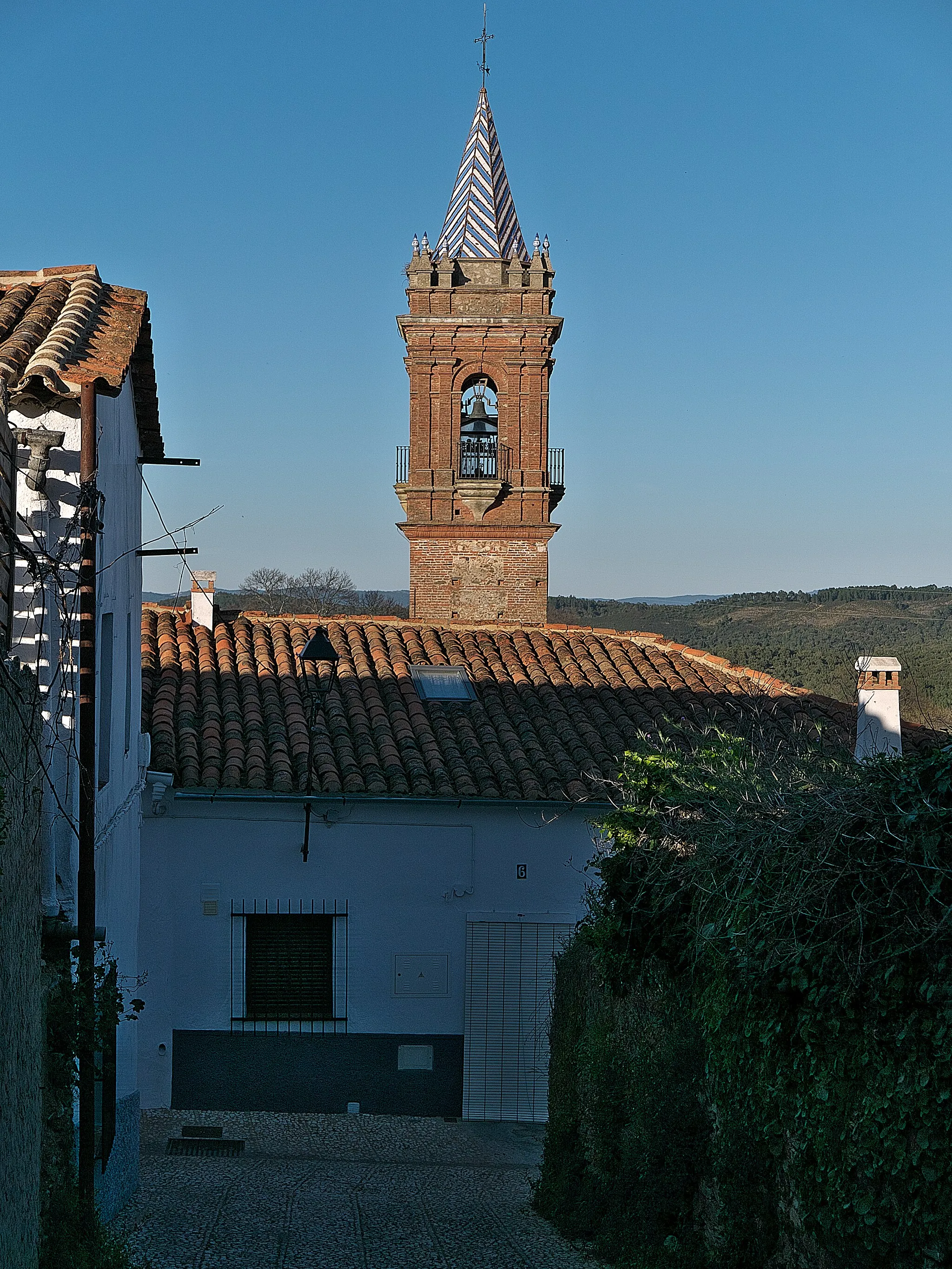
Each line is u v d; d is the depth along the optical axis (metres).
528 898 17.02
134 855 14.56
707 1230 9.31
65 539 8.73
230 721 18.06
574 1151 12.48
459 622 23.17
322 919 16.92
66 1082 8.38
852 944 7.21
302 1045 16.70
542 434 33.38
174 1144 14.98
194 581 21.52
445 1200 12.70
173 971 16.56
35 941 7.79
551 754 18.00
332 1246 10.77
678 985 10.10
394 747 17.89
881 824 7.01
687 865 9.79
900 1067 6.66
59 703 8.97
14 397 9.25
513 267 33.41
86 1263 8.27
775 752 11.16
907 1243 6.54
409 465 33.56
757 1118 8.38
